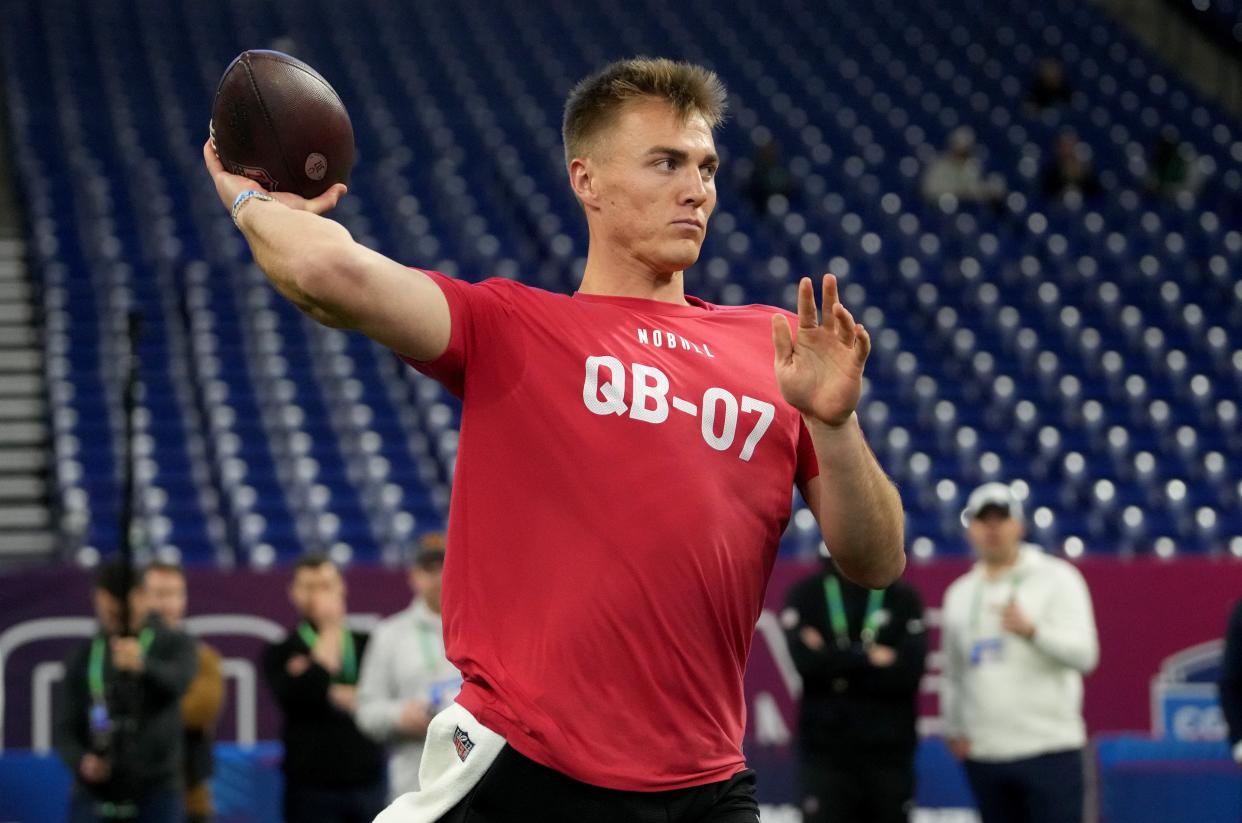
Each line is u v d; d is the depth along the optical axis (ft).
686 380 8.21
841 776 22.90
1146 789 26.40
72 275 47.57
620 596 7.86
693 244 8.50
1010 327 49.01
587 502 7.91
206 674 24.40
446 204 54.08
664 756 7.94
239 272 47.98
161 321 45.24
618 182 8.49
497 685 7.91
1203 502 40.96
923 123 63.67
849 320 7.87
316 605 23.09
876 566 8.55
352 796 22.68
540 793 7.88
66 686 22.07
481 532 8.04
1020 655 23.81
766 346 8.66
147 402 41.52
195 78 61.72
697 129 8.55
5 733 27.84
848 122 63.21
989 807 24.07
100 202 51.21
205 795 24.48
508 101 62.44
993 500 24.00
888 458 41.91
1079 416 44.57
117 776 21.40
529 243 53.16
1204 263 53.62
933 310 49.67
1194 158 60.54
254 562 35.73
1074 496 40.60
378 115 60.08
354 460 40.29
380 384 43.68
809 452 8.65
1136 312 50.16
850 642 23.06
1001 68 68.90
